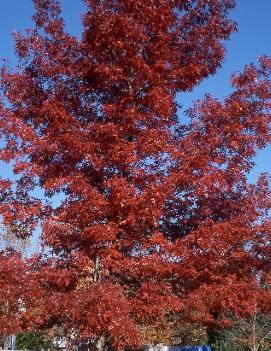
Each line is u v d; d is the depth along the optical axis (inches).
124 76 329.1
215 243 285.9
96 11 330.6
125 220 288.0
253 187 323.0
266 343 888.9
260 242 304.8
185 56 346.9
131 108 315.6
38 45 339.6
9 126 305.3
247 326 877.2
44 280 280.7
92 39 336.5
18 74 338.6
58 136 313.9
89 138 315.9
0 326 267.4
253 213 314.5
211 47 347.6
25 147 306.0
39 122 327.6
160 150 300.2
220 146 316.2
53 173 313.3
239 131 313.9
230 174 308.8
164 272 283.7
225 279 294.8
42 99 336.2
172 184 288.4
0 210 304.0
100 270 292.7
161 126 320.2
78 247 299.6
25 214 300.5
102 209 293.1
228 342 876.6
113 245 291.0
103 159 305.6
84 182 294.8
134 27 323.9
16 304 271.3
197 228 306.5
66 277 281.6
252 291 294.0
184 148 304.8
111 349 316.5
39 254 299.7
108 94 341.4
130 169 301.0
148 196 284.4
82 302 260.8
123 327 260.5
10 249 321.1
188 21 349.1
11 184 313.4
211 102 320.8
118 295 263.9
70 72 335.3
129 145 298.4
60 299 267.1
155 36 336.2
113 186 289.0
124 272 294.4
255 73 327.6
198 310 292.4
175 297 285.3
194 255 286.0
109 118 323.3
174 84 336.8
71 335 302.2
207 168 296.2
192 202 317.7
